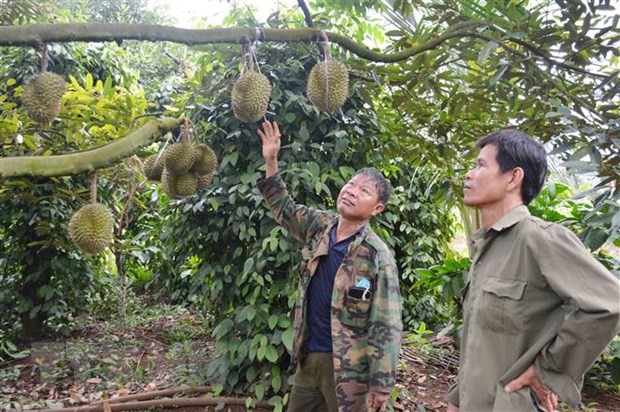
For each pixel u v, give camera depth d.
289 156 2.93
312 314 1.96
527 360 1.20
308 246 2.06
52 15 2.83
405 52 1.95
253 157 2.99
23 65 4.16
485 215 1.38
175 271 4.64
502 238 1.32
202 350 3.94
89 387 3.36
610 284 1.13
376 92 2.96
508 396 1.20
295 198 2.96
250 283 3.06
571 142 1.94
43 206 3.74
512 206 1.34
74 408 2.87
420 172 4.87
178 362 3.79
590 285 1.13
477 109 2.76
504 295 1.24
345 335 1.82
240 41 1.49
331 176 2.89
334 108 1.78
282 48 2.93
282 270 3.01
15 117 2.32
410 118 3.02
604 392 3.48
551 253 1.18
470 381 1.29
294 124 2.99
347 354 1.81
